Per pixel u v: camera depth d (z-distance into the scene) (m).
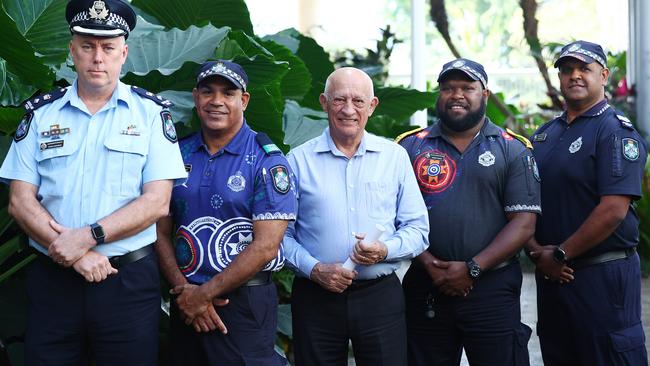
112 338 2.93
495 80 14.84
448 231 3.59
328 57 5.77
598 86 3.81
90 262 2.83
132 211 2.88
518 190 3.60
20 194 2.91
